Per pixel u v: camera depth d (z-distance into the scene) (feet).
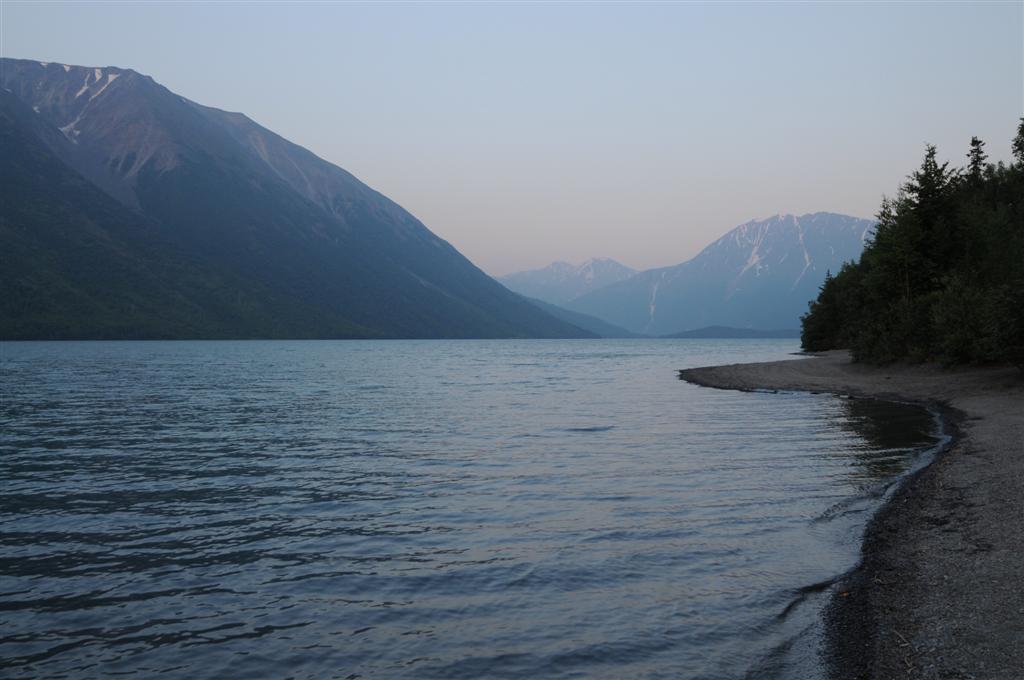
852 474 63.46
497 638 29.43
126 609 33.22
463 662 27.32
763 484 59.47
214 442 91.25
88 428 106.63
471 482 62.28
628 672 26.18
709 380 200.03
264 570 38.68
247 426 108.27
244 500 56.59
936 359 173.78
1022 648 25.99
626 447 82.02
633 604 32.78
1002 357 130.00
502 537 44.32
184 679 26.40
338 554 41.39
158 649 28.94
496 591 34.86
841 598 32.65
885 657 26.37
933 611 30.19
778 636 28.91
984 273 194.80
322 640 29.58
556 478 63.57
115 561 40.65
